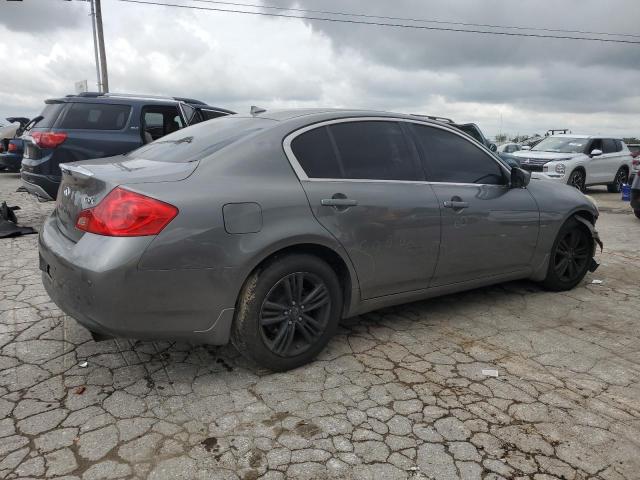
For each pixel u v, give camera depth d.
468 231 3.98
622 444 2.61
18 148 10.98
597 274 5.77
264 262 3.04
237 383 3.09
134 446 2.48
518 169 4.35
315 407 2.85
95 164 3.25
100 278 2.62
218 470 2.33
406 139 3.85
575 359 3.55
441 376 3.24
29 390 2.94
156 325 2.77
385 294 3.66
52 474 2.27
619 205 12.77
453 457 2.47
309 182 3.24
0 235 6.53
